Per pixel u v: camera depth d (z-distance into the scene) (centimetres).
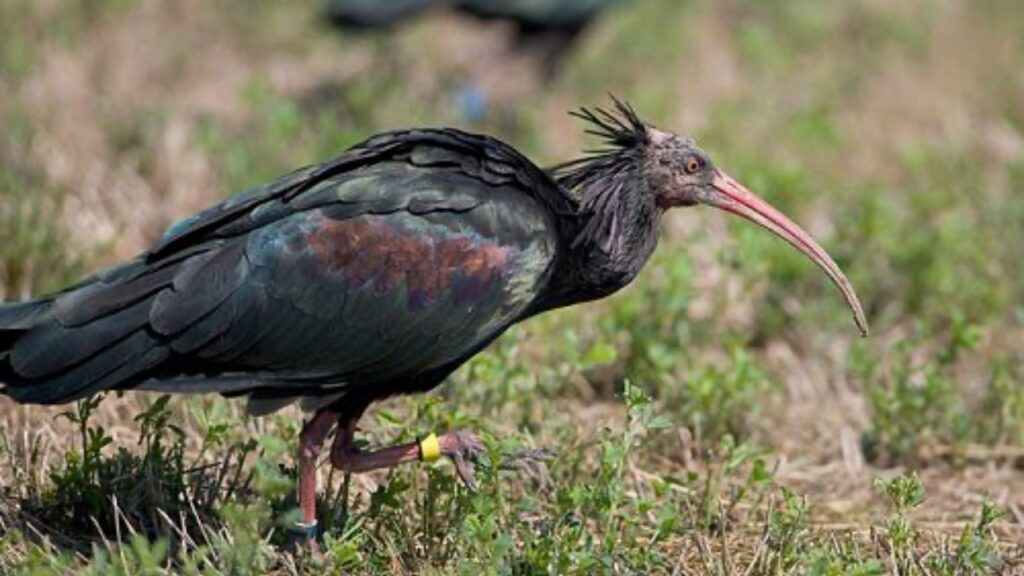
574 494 1120
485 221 1088
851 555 1146
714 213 1834
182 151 1878
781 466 1407
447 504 1152
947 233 1766
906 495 1159
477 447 1139
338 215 1065
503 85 2362
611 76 2445
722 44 2586
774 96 2391
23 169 1786
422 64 2419
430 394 1338
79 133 1955
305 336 1061
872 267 1748
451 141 1101
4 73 2139
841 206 1933
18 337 1034
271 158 1895
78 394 1031
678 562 1138
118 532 1081
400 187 1077
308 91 2272
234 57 2419
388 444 1246
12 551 1099
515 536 1134
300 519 1102
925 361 1600
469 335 1097
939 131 2325
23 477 1190
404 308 1073
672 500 1273
